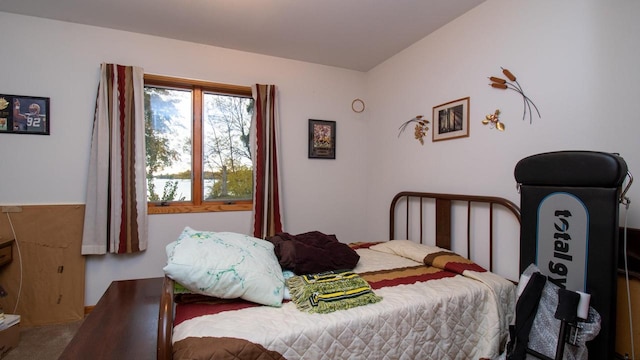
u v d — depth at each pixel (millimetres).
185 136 2812
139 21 2387
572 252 1304
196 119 2826
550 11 1699
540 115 1753
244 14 2268
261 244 1775
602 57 1485
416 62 2699
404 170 2854
